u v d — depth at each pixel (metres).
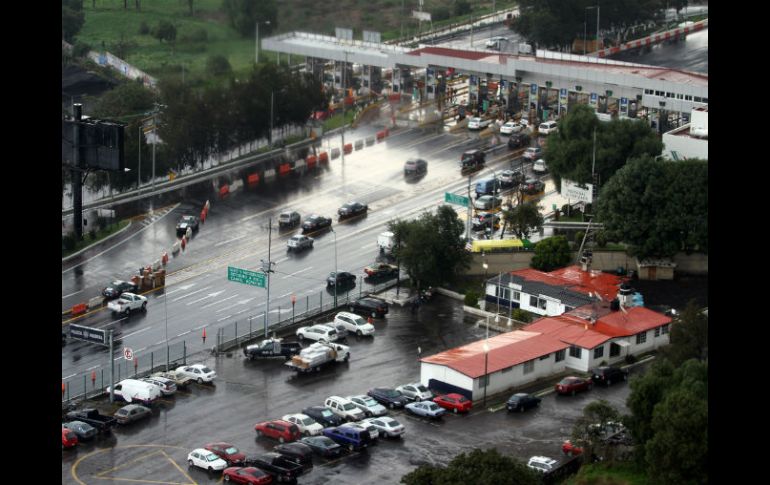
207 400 173.25
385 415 168.62
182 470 152.12
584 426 155.12
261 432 162.12
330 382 180.62
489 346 185.38
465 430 164.88
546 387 181.50
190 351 191.62
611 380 181.62
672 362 170.12
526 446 159.88
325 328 194.50
